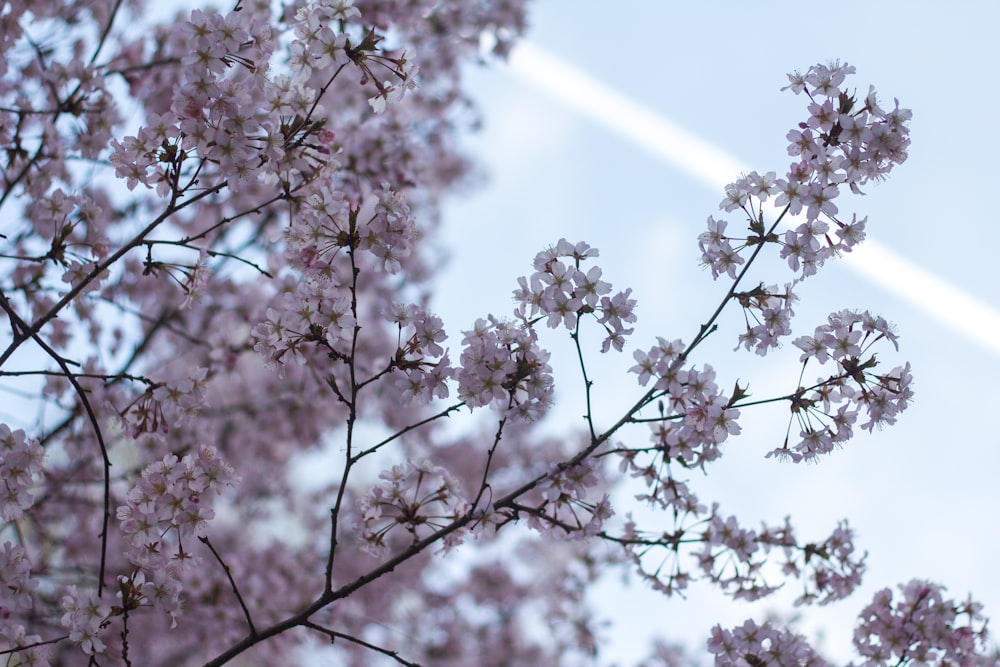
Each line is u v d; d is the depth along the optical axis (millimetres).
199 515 3719
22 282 5215
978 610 4582
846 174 3566
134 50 6789
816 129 3562
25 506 3648
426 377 3648
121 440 6555
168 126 3607
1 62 5285
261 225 7008
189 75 3533
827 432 3621
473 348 3594
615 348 3561
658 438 3955
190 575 8281
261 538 10625
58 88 5340
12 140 4957
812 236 3578
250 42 3693
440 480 4035
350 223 3693
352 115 7266
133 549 3744
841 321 3678
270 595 8961
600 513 3861
